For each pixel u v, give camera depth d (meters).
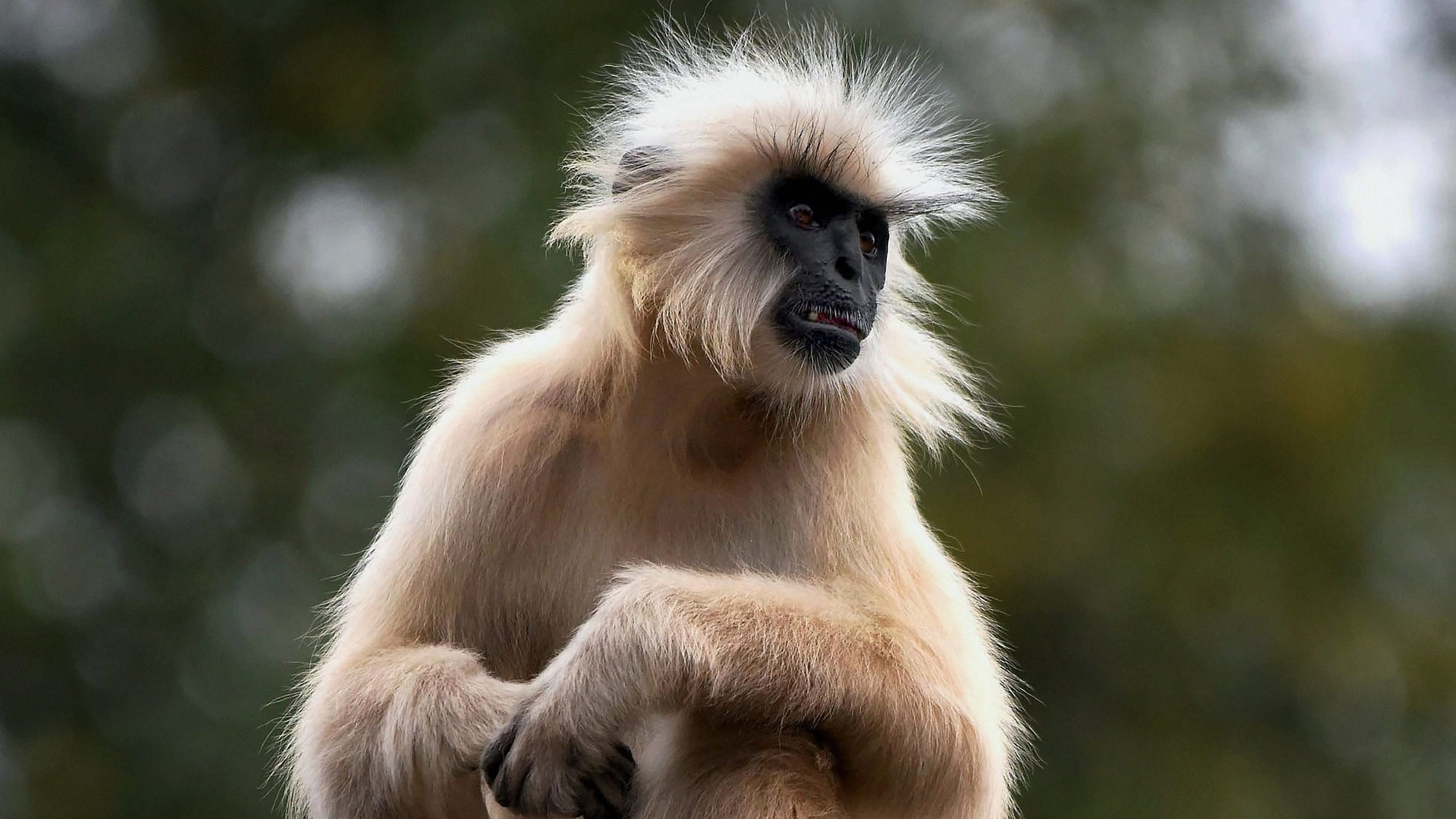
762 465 12.59
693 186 13.17
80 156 39.75
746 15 34.72
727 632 11.35
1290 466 36.50
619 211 13.20
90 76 40.16
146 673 35.78
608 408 12.44
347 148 37.47
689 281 12.77
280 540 35.91
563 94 35.78
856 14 34.78
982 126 34.88
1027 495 33.72
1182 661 35.22
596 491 12.41
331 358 36.12
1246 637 36.16
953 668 12.14
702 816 11.55
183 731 33.84
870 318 13.08
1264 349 36.69
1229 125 38.66
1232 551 35.69
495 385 12.74
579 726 11.14
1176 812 34.03
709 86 14.12
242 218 38.31
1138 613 34.84
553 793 11.15
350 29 38.31
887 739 11.62
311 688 13.30
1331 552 36.66
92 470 37.19
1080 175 36.81
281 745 13.77
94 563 37.41
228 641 35.38
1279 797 34.94
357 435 35.41
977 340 33.81
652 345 12.62
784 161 13.27
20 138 39.59
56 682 36.16
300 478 36.00
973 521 33.25
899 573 12.36
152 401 37.66
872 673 11.60
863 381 12.87
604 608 11.41
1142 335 36.06
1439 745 36.88
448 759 11.39
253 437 36.47
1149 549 35.09
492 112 36.78
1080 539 33.94
